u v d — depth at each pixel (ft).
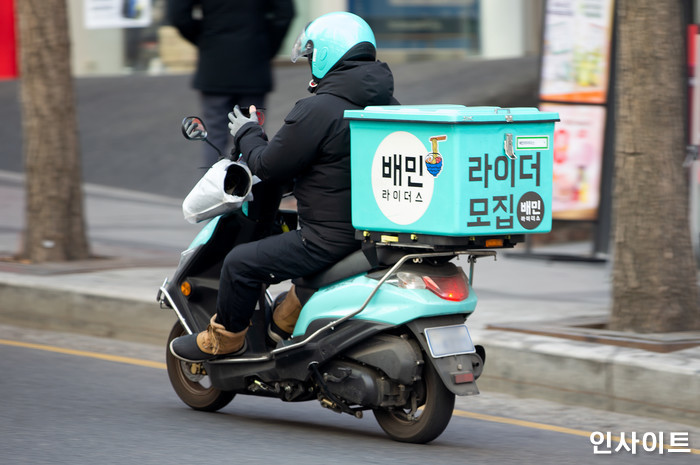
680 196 69.15
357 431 57.06
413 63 181.57
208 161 96.73
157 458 50.42
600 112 103.09
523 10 186.60
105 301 80.33
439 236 49.73
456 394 51.29
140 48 187.93
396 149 50.34
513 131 49.62
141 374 68.95
